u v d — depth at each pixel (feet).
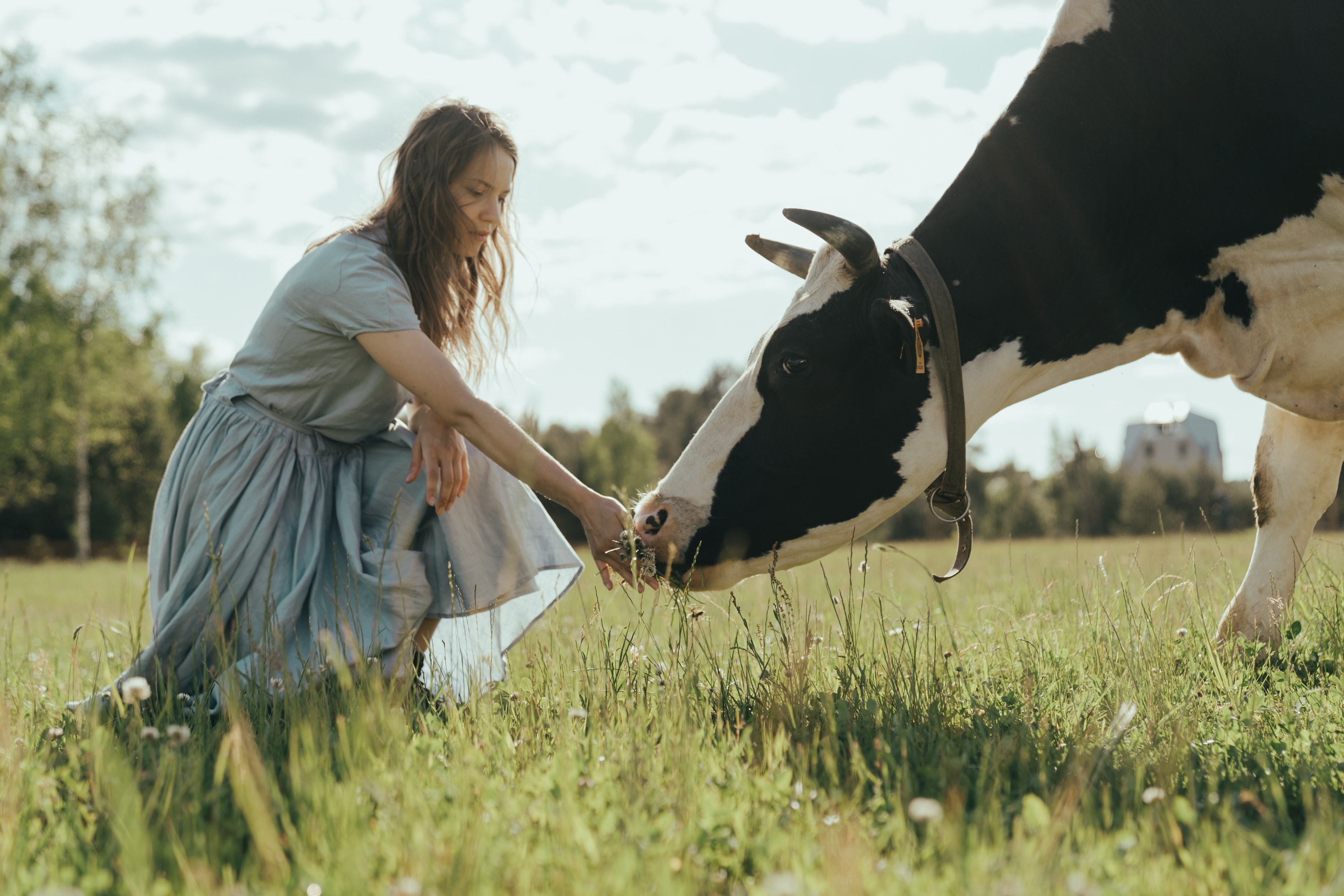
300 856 5.42
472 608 10.65
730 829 5.94
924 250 10.77
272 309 10.37
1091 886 4.83
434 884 5.08
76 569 81.56
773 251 12.08
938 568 30.68
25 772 7.11
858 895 4.88
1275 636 12.33
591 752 7.70
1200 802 6.78
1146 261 11.38
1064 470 104.94
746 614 14.93
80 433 105.29
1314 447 12.41
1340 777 7.04
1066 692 9.96
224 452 10.25
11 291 93.40
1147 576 17.16
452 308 11.35
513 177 10.92
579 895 5.01
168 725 8.51
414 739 7.80
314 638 9.70
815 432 10.57
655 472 167.02
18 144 93.35
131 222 96.07
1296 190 11.07
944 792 6.75
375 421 10.74
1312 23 10.75
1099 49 11.23
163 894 5.08
